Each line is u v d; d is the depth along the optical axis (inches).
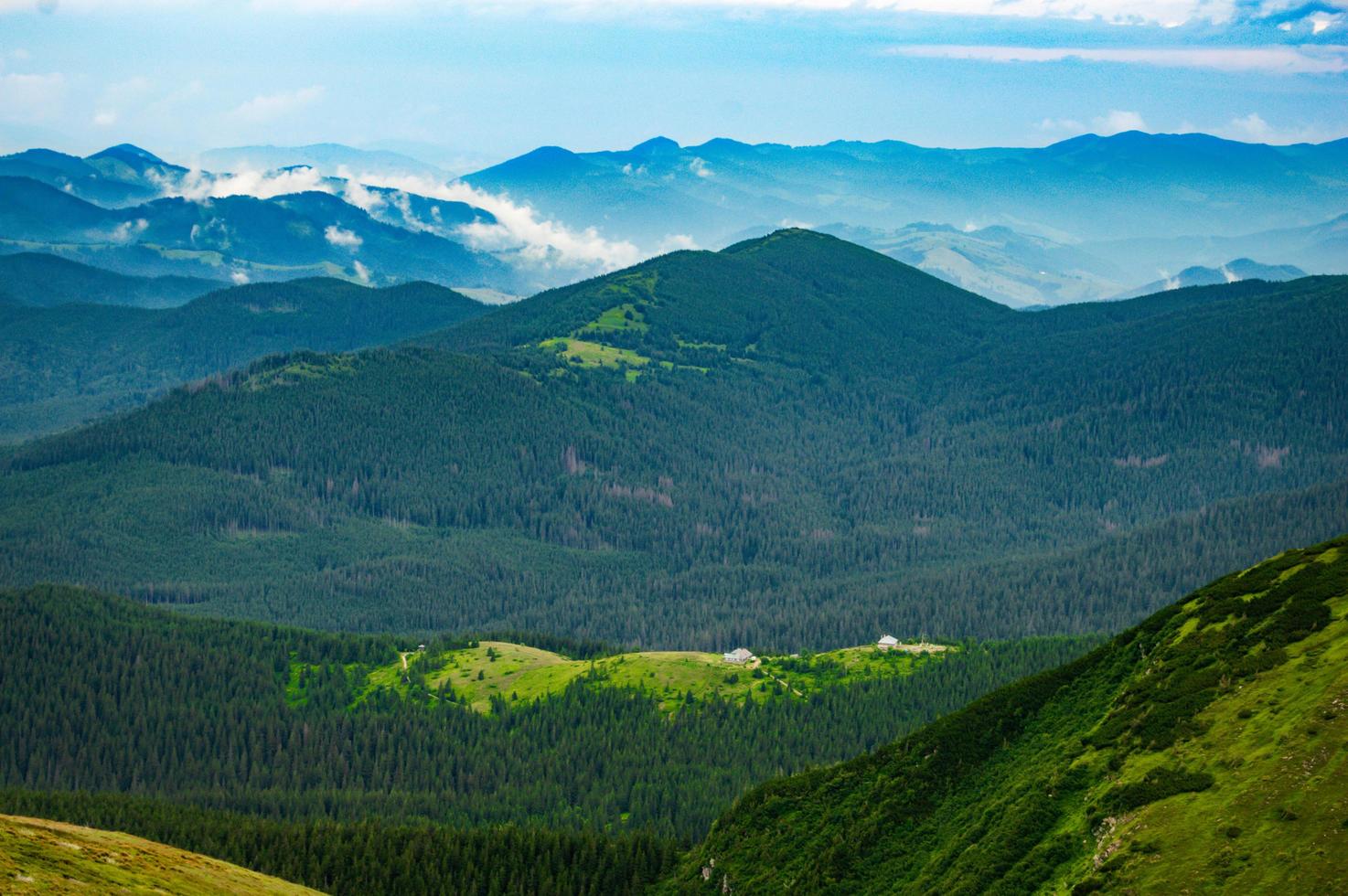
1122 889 4945.9
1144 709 6353.3
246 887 6712.6
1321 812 4680.1
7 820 6097.4
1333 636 5821.9
